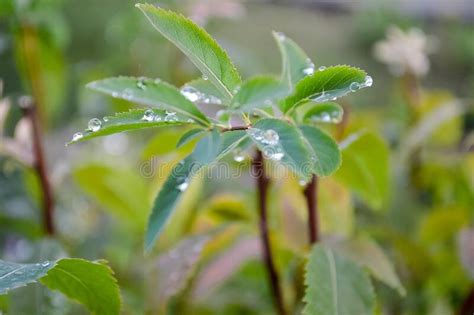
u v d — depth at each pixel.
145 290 0.58
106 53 1.01
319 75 0.39
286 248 0.54
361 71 0.39
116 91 0.40
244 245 0.55
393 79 1.49
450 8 1.96
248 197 0.65
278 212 0.56
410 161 0.75
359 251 0.48
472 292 0.56
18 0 0.63
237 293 0.66
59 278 0.41
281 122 0.38
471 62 1.75
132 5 0.84
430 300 0.61
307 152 0.37
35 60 0.66
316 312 0.45
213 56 0.39
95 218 0.78
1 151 0.58
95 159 0.67
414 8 1.95
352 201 0.67
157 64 0.84
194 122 0.39
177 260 0.53
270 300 0.66
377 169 0.50
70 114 0.92
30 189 0.66
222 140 0.39
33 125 0.59
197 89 0.42
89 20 1.09
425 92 0.85
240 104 0.38
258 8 1.82
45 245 0.54
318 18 1.84
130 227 0.69
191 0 0.76
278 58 1.47
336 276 0.46
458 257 0.58
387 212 0.69
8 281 0.37
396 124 0.81
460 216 0.63
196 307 0.59
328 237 0.50
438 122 0.70
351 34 1.76
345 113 0.54
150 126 0.38
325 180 0.56
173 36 0.39
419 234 0.66
